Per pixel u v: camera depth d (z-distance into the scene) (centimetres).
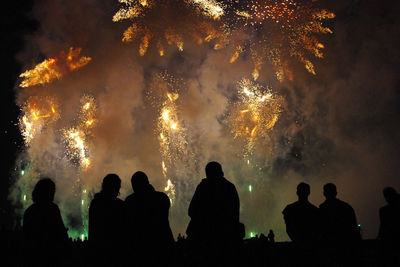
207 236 645
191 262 654
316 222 703
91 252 620
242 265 653
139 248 612
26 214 617
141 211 623
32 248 603
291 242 754
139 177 642
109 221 622
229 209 653
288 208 718
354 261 702
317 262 689
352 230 708
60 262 618
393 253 735
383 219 755
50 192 632
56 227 616
